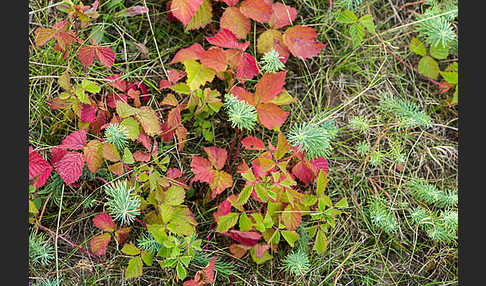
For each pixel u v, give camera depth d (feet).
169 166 2.23
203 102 2.15
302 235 2.25
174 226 2.05
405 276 2.33
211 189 2.16
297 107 2.31
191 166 2.12
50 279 2.15
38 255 2.09
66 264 2.16
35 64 2.16
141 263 2.07
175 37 2.27
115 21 2.22
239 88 2.12
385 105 2.31
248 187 2.06
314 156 2.18
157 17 2.25
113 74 2.20
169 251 2.03
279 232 2.22
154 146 2.13
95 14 2.07
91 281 2.17
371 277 2.31
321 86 2.33
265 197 2.07
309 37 2.20
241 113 2.02
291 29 2.19
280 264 2.26
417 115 2.26
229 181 2.13
